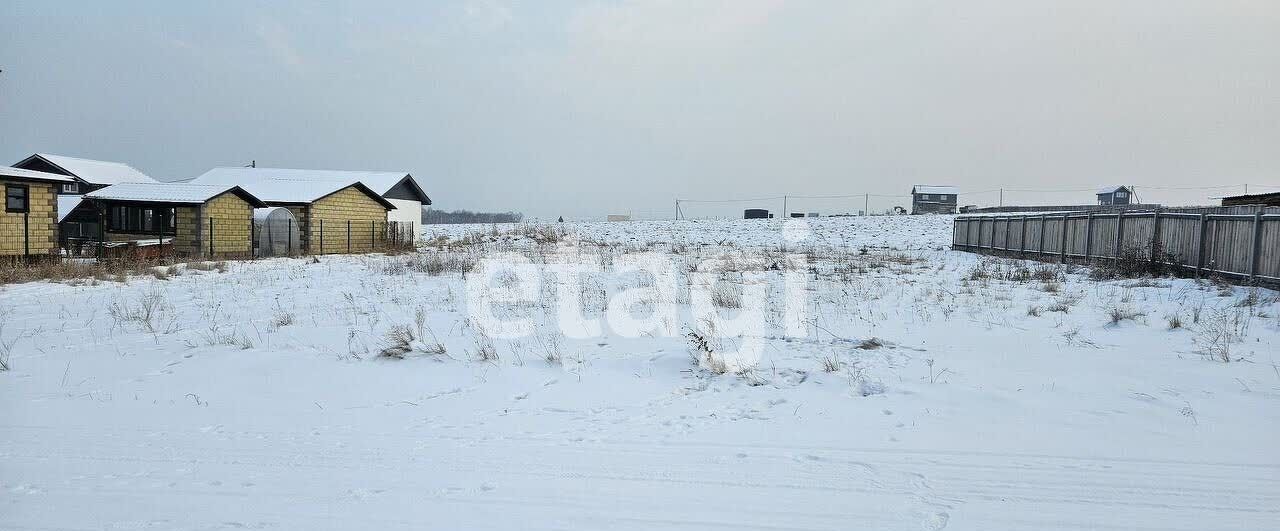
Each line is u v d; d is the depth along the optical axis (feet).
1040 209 176.55
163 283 48.60
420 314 32.01
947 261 77.25
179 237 74.74
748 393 19.13
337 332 28.35
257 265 66.69
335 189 97.60
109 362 22.90
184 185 79.51
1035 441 14.60
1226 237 44.29
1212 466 13.04
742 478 12.53
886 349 25.31
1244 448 14.10
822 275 56.85
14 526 10.68
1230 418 16.22
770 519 10.74
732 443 14.62
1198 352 24.07
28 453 14.08
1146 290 41.63
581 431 15.64
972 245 95.91
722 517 10.82
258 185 100.83
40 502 11.58
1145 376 20.63
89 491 12.07
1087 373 21.12
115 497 11.78
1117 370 21.50
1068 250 68.39
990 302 38.50
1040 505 11.24
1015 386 19.47
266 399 18.56
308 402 18.30
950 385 19.56
